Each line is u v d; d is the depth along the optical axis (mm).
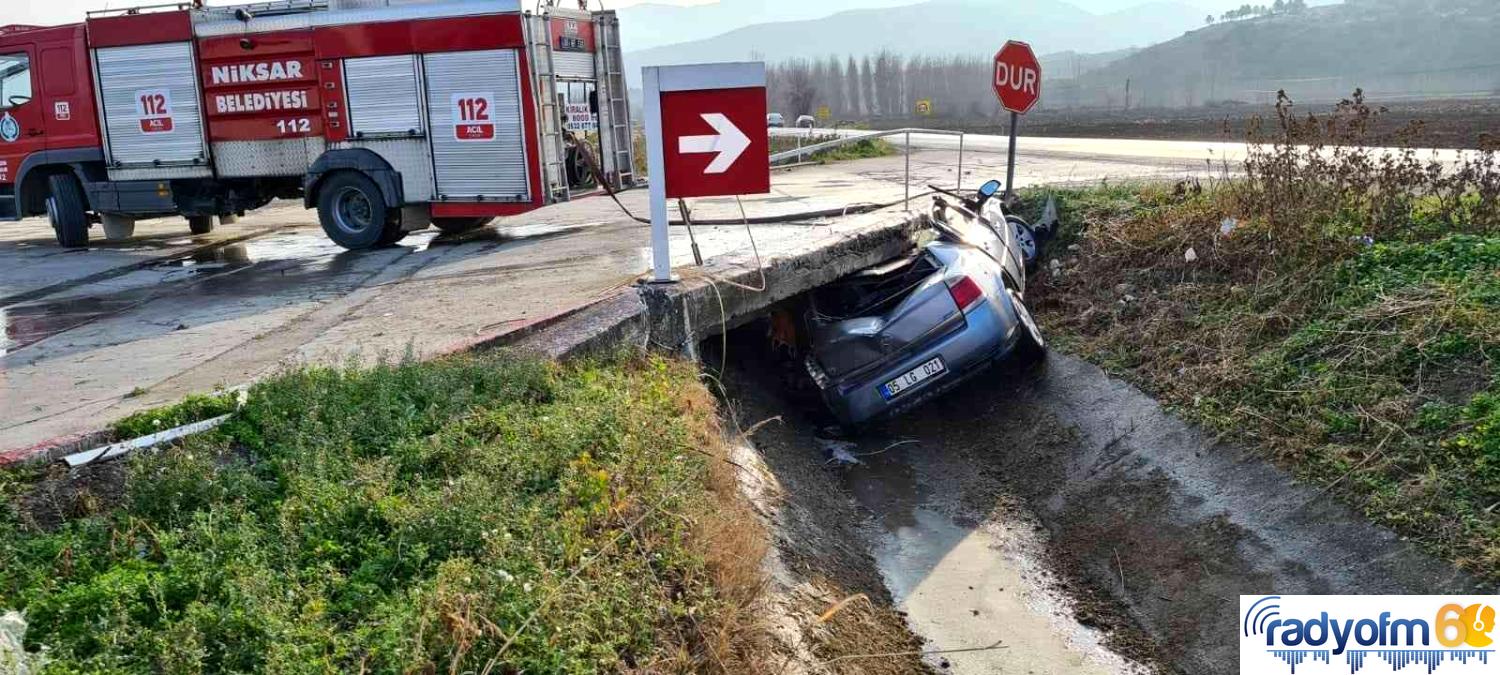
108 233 13750
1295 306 6750
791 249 8281
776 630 4199
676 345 6777
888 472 7414
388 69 11156
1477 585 4234
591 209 14633
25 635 3023
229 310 8422
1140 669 4926
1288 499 5254
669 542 4047
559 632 3281
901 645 4992
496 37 10742
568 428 4656
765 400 8086
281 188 12766
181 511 3848
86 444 4418
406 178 11414
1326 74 92062
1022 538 6301
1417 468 4926
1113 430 6793
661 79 6617
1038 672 4898
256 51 11641
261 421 4590
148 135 12359
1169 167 14742
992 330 7180
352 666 3053
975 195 11734
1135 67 117000
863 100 100750
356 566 3619
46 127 12852
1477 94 47031
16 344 7516
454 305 7617
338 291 8984
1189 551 5445
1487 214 6988
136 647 3047
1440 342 5613
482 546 3689
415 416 4707
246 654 3051
